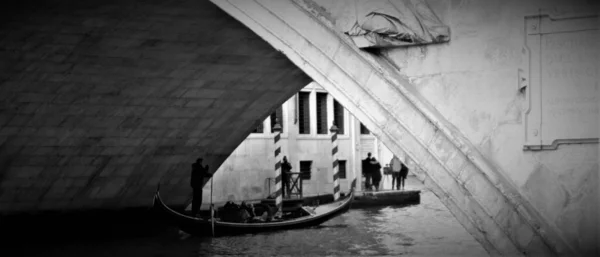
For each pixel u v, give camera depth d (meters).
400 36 10.84
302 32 11.56
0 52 16.39
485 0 10.42
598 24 9.81
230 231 18.38
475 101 10.52
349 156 31.89
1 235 19.42
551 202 10.04
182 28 15.70
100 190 21.92
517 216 10.09
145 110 19.75
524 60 10.19
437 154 10.62
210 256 15.30
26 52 16.48
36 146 20.00
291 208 23.14
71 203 21.81
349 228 19.89
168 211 18.09
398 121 10.88
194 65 17.78
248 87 19.30
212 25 15.48
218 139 21.98
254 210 21.12
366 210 26.00
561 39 10.00
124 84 18.42
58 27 15.52
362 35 11.06
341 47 11.27
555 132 10.02
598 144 9.84
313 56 11.52
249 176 26.88
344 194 29.88
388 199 29.00
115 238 18.53
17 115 18.81
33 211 21.44
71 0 14.20
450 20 10.64
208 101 19.81
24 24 15.30
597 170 9.83
